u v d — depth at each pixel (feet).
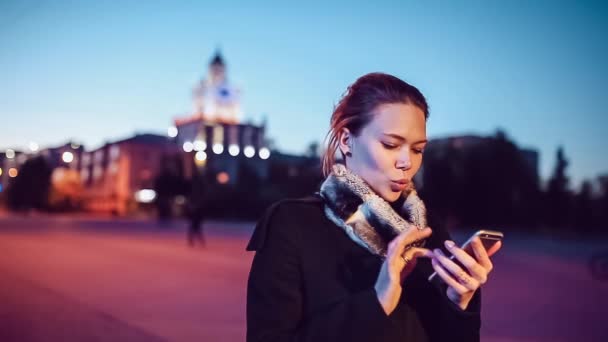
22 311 24.64
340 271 4.08
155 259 50.31
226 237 90.07
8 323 22.22
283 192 205.26
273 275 4.07
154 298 28.96
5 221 153.28
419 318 4.20
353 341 3.55
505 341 21.36
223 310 26.14
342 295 3.98
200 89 383.65
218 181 213.05
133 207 261.44
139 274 39.04
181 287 33.19
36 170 254.47
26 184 253.85
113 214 262.06
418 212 4.46
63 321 22.85
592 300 32.50
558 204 169.78
